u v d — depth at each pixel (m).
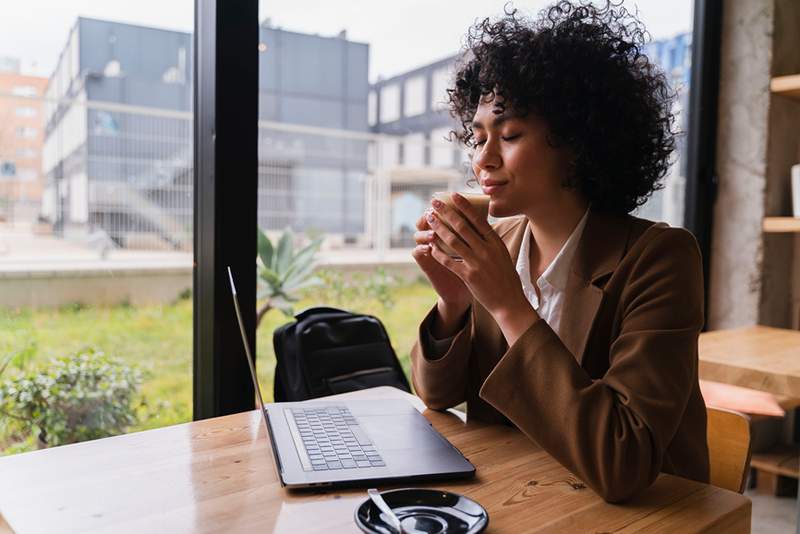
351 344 1.58
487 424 1.04
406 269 3.54
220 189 1.42
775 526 2.19
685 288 0.86
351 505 0.72
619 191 0.99
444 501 0.71
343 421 0.99
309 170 4.15
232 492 0.75
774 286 2.68
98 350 2.08
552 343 0.81
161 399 2.01
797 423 2.64
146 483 0.78
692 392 0.93
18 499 0.73
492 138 0.94
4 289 2.14
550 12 1.00
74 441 1.87
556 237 1.02
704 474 0.94
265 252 2.19
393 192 4.45
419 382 1.10
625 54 0.97
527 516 0.71
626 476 0.73
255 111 1.46
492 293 0.84
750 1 2.59
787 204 2.69
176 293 2.46
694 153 2.67
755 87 2.59
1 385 1.83
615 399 0.78
